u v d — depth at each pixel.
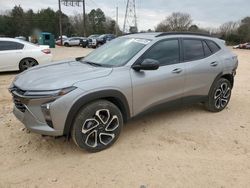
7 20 65.06
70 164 3.59
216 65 5.26
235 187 3.21
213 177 3.38
